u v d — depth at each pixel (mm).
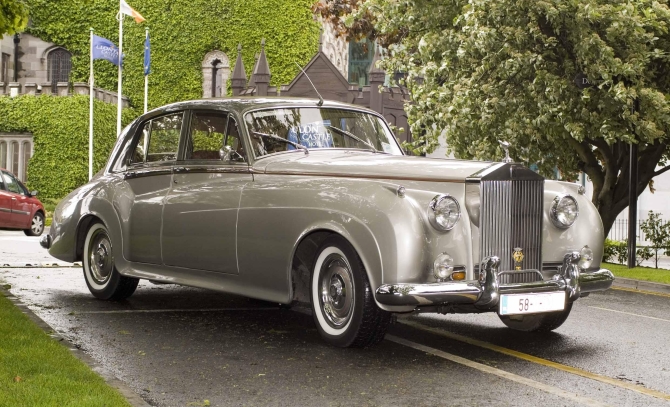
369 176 6359
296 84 33062
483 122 14531
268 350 6480
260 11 41625
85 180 38344
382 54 31453
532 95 14156
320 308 6578
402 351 6516
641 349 6805
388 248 5898
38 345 5898
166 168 7969
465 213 6141
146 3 43062
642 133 13844
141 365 5930
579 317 8492
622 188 16203
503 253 6227
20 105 38500
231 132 7398
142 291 9828
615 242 17938
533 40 14008
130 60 43438
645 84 14211
